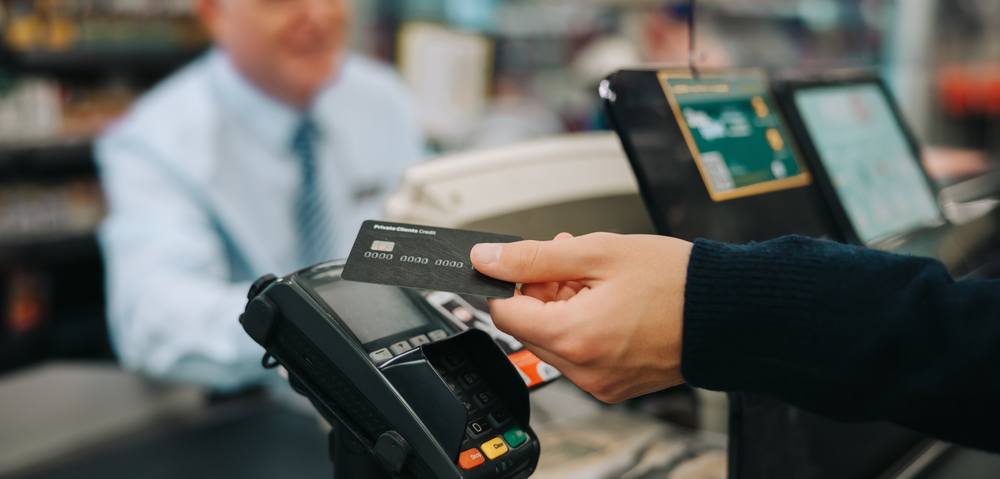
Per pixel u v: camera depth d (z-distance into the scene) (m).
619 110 0.84
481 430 0.63
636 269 0.61
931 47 3.56
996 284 0.59
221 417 1.63
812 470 0.85
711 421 1.00
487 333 0.67
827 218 1.02
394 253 0.62
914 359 0.57
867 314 0.58
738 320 0.59
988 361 0.55
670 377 0.63
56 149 3.40
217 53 2.41
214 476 1.40
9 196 3.42
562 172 1.09
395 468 0.60
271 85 2.35
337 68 2.54
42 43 3.31
